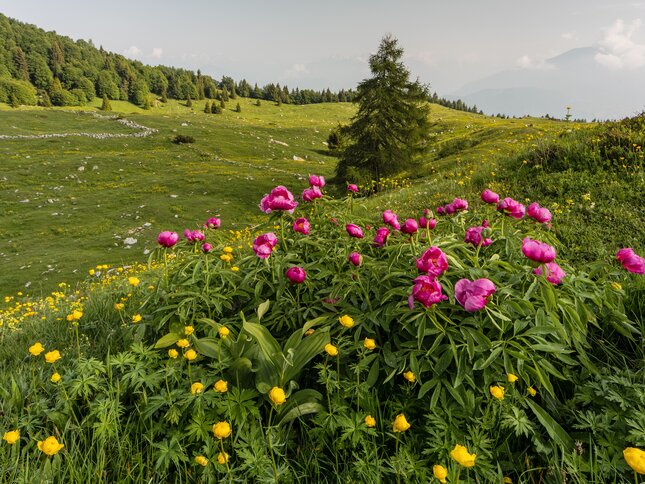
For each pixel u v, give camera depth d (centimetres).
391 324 276
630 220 557
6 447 219
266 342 246
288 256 329
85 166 4500
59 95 12419
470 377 227
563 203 676
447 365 230
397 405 232
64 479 207
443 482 172
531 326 253
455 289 241
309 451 222
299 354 251
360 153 3369
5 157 4872
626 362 268
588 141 845
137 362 264
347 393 237
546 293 249
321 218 376
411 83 3350
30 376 290
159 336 332
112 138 6475
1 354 384
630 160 728
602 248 496
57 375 239
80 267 2097
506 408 219
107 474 212
